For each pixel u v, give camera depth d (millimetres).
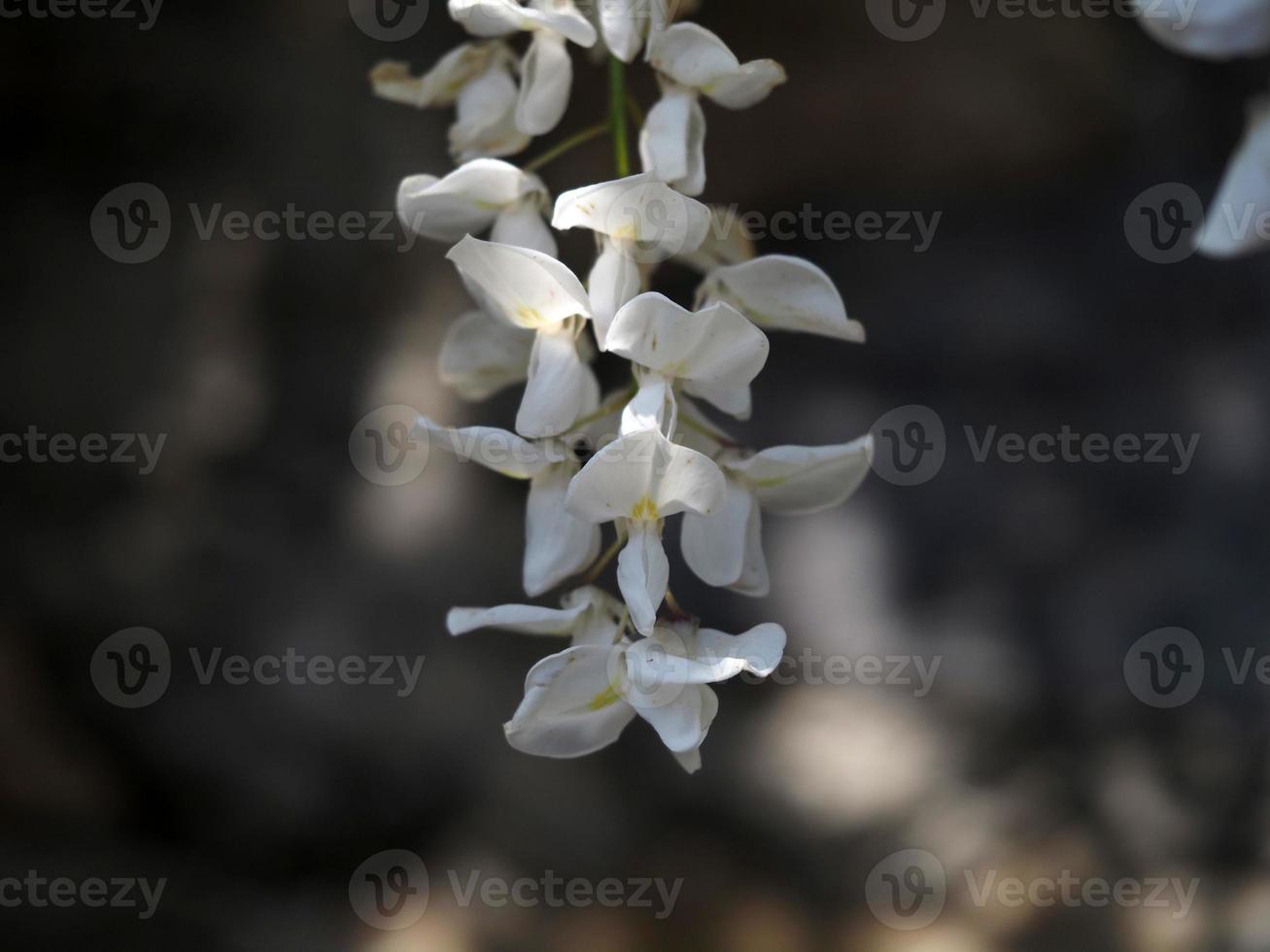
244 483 1319
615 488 446
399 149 1372
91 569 1251
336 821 1240
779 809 1311
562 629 467
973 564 1517
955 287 1617
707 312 443
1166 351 1575
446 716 1283
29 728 1198
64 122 1310
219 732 1235
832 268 1635
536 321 466
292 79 1360
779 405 1586
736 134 1556
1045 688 1438
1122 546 1510
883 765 1358
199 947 1113
